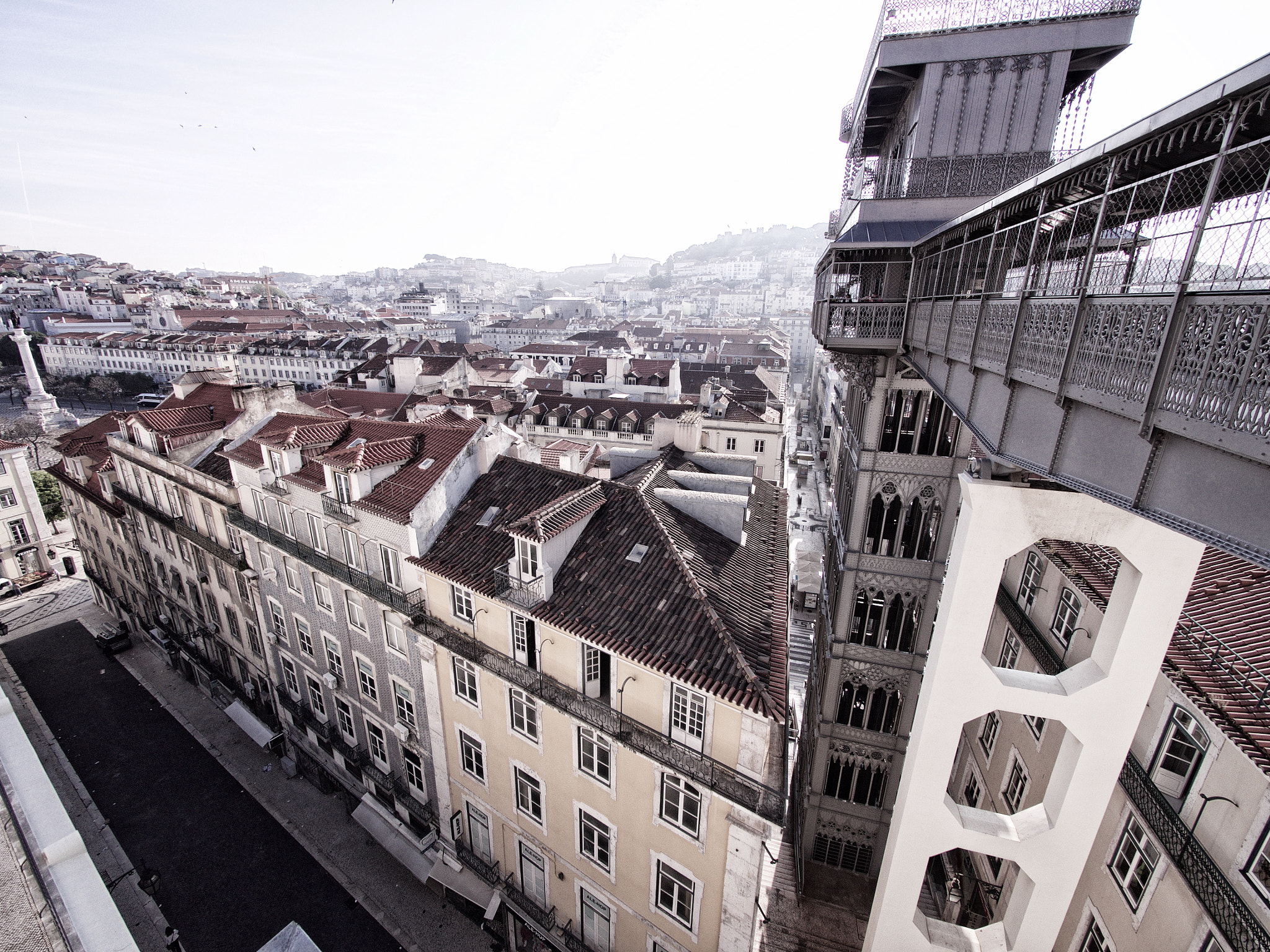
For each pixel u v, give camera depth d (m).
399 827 25.31
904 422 19.12
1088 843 11.63
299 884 24.55
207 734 33.31
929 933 13.46
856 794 22.58
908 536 19.92
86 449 42.12
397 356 83.06
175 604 36.97
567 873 19.41
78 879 9.18
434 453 22.42
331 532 23.59
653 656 15.08
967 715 11.61
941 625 11.70
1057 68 16.73
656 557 17.67
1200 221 5.16
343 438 25.70
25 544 50.59
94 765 31.19
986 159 17.73
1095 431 6.76
